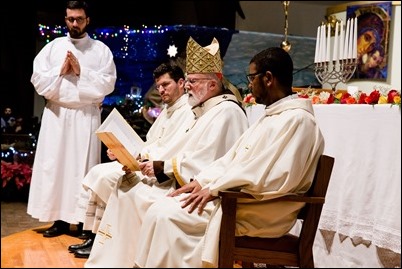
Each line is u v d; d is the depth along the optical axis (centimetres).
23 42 844
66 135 515
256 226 307
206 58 379
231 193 296
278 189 295
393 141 346
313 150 301
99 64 523
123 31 748
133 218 371
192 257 305
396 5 608
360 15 630
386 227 346
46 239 504
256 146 308
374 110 362
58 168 512
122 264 366
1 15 830
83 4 519
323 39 485
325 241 395
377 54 620
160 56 738
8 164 684
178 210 313
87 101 511
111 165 437
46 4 841
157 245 308
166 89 441
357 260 367
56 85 505
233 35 669
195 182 329
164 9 870
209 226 305
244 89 532
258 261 303
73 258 439
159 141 427
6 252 448
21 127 741
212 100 380
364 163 368
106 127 416
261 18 750
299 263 302
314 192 301
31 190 523
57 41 525
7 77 843
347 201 378
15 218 600
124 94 761
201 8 753
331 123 398
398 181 341
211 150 361
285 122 301
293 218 311
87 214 445
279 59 314
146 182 379
